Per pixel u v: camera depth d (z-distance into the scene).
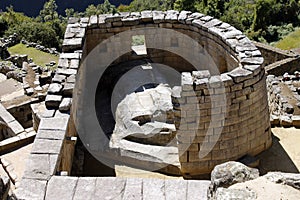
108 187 7.96
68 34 14.71
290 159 11.70
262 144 11.81
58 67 12.52
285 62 27.09
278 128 13.35
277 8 45.34
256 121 11.34
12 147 12.88
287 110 16.69
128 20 15.83
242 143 11.30
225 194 6.01
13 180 11.30
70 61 12.94
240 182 6.44
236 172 6.55
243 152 11.41
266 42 41.94
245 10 49.09
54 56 32.19
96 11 53.09
